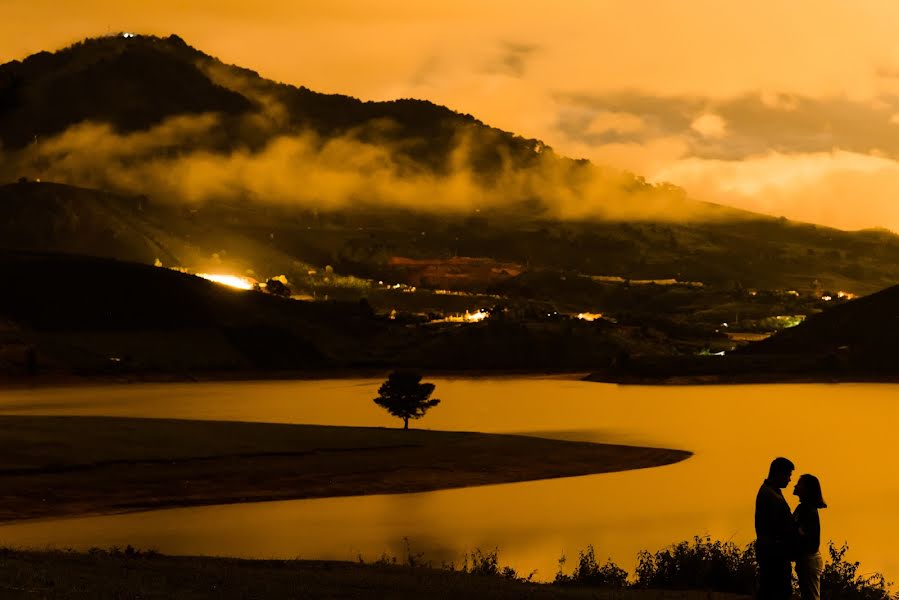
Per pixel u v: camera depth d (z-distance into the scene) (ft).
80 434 280.31
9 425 295.48
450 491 247.91
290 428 320.91
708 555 101.19
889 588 145.38
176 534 185.47
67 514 204.54
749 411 555.69
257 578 86.84
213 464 253.24
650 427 455.63
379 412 534.37
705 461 330.54
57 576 78.48
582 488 259.80
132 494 222.28
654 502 240.73
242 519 204.03
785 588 64.44
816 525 65.00
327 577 90.22
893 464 344.69
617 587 98.22
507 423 467.93
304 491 237.04
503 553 173.68
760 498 65.16
